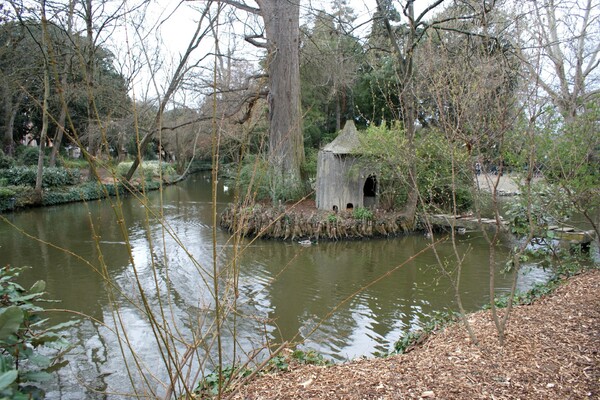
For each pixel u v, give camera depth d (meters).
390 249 12.54
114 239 13.51
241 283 9.08
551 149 5.91
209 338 6.21
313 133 28.36
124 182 2.70
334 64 20.67
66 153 35.62
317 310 7.53
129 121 14.45
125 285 8.77
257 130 17.89
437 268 10.23
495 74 6.01
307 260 11.27
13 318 2.18
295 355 4.51
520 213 7.09
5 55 15.70
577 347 4.14
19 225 15.92
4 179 21.11
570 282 6.41
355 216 14.65
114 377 5.13
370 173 16.02
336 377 3.78
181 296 8.10
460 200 14.73
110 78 17.39
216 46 2.48
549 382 3.54
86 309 7.40
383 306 7.69
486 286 8.67
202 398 3.51
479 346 4.30
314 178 20.30
